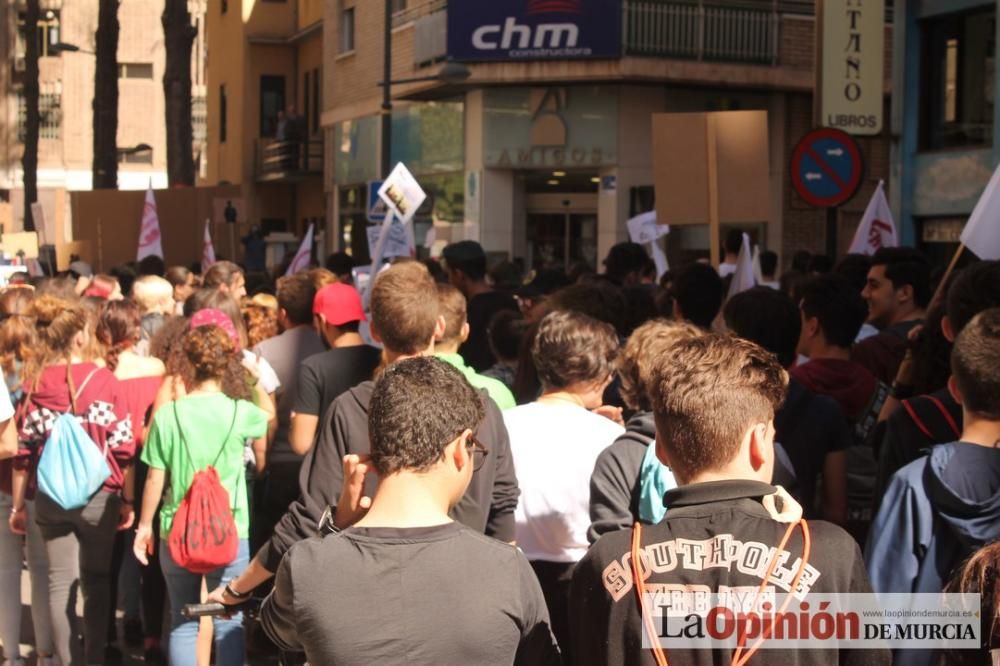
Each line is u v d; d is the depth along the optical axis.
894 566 3.52
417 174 27.52
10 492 6.96
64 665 6.72
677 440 2.92
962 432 4.02
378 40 28.97
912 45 16.25
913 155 16.34
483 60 23.91
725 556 2.79
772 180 25.12
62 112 61.62
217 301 7.64
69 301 6.80
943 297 5.49
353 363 6.21
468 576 3.04
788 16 24.22
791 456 4.60
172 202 18.20
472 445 3.26
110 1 27.88
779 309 5.00
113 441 6.70
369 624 2.98
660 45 23.48
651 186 24.25
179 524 5.96
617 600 2.84
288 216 39.06
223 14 40.50
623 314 6.28
